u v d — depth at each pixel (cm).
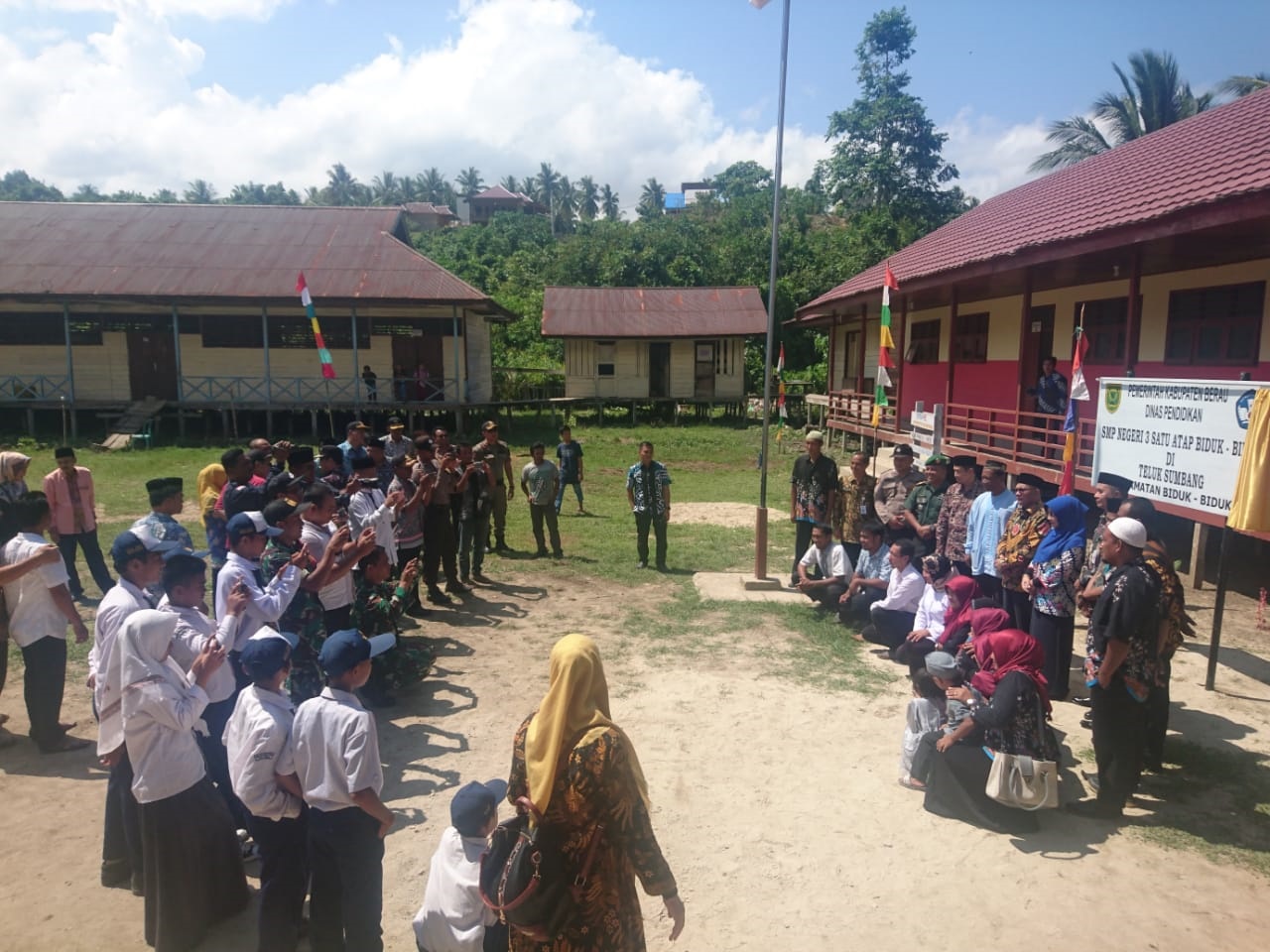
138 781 370
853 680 706
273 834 359
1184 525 1178
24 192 10562
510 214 7981
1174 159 1166
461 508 996
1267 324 1059
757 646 795
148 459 2089
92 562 941
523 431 2867
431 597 932
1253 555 1120
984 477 764
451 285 2491
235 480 725
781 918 403
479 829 341
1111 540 495
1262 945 383
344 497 754
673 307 3341
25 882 433
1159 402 785
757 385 3756
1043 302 1546
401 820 485
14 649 787
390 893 420
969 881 432
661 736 598
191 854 379
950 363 1586
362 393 2597
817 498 958
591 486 1966
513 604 940
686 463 2384
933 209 3881
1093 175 1489
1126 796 494
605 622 872
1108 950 380
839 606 852
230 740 363
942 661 512
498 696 672
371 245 2720
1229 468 694
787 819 489
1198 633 836
